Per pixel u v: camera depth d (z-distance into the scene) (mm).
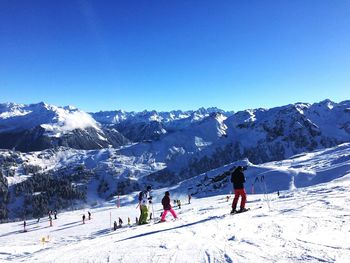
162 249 8727
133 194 168875
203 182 158500
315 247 7195
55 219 89062
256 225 10508
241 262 6711
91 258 8703
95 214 85625
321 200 15008
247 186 131125
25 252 28859
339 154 177375
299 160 194625
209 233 10258
